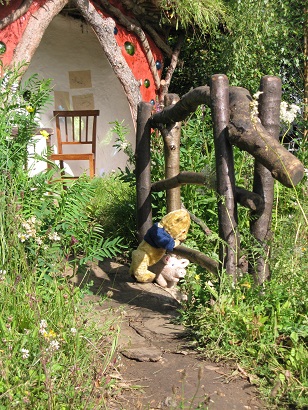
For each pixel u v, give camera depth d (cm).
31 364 184
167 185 317
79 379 183
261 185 245
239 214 345
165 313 272
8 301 215
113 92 656
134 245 363
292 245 260
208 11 610
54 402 170
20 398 172
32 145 303
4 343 190
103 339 226
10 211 248
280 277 248
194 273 304
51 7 513
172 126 330
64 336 201
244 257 246
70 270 310
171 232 304
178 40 682
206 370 213
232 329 225
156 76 643
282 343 219
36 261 241
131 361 221
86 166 659
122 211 374
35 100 293
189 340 238
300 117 471
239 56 637
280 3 632
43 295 232
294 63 655
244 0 634
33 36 504
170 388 201
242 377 208
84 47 656
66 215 274
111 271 328
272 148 224
